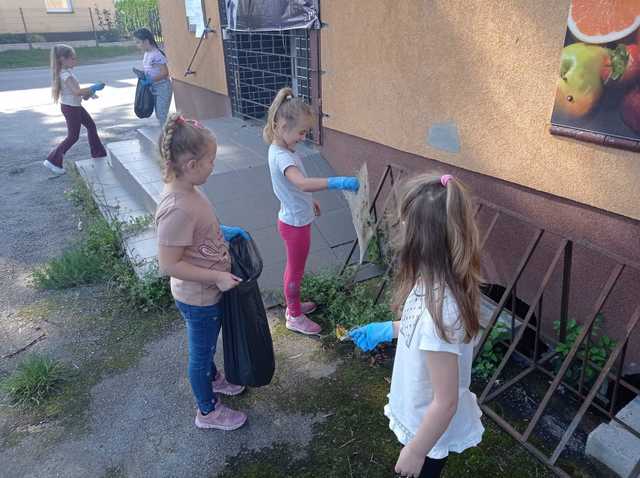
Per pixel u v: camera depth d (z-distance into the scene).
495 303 3.29
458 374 1.44
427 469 1.80
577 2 2.37
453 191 1.39
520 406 2.75
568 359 2.45
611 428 2.38
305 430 2.65
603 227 2.59
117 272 4.14
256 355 2.44
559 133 2.61
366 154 4.39
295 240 3.04
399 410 1.68
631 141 2.30
